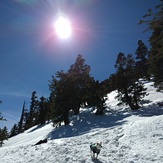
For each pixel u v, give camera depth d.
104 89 35.03
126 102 33.12
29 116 69.06
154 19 14.39
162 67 22.64
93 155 9.20
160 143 9.74
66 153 10.77
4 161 11.10
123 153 9.40
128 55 35.56
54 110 33.25
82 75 37.97
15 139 39.31
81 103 38.06
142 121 14.70
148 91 40.84
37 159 10.57
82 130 24.86
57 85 34.31
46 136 27.03
